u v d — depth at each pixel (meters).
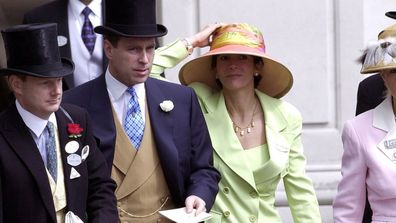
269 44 26.33
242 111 18.20
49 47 14.68
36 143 15.02
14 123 14.87
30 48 14.57
